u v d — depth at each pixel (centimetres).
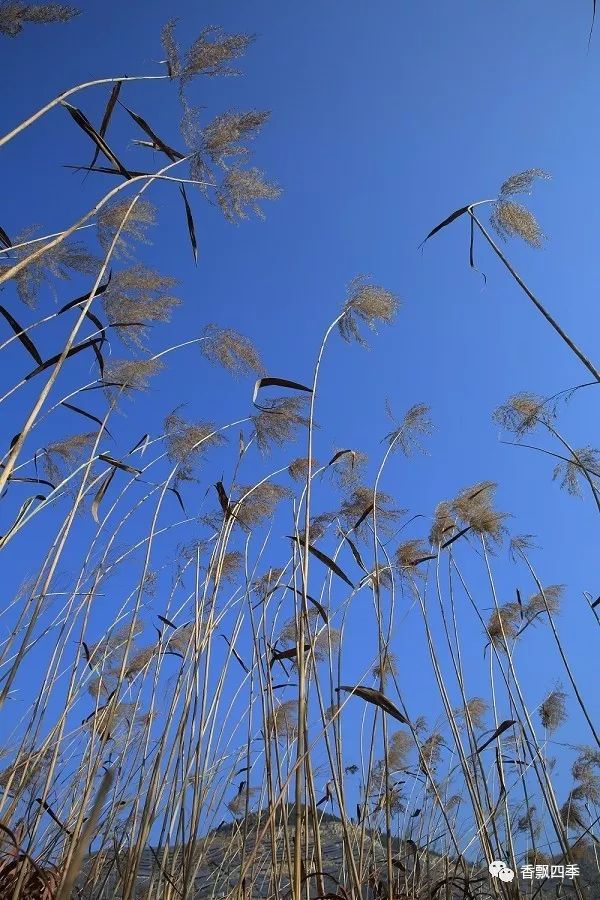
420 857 307
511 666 300
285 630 294
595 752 324
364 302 257
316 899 191
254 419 282
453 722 274
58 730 218
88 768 233
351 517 313
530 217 216
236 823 279
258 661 259
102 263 215
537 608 344
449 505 341
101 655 284
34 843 208
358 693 206
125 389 263
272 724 238
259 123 221
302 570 215
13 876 175
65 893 80
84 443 269
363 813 256
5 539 188
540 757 257
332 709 232
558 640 280
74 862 81
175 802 231
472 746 278
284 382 241
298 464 301
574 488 245
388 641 253
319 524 313
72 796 237
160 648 277
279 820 226
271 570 310
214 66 211
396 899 248
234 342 270
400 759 329
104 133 196
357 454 317
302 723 190
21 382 196
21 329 188
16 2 178
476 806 254
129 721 271
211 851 276
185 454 301
